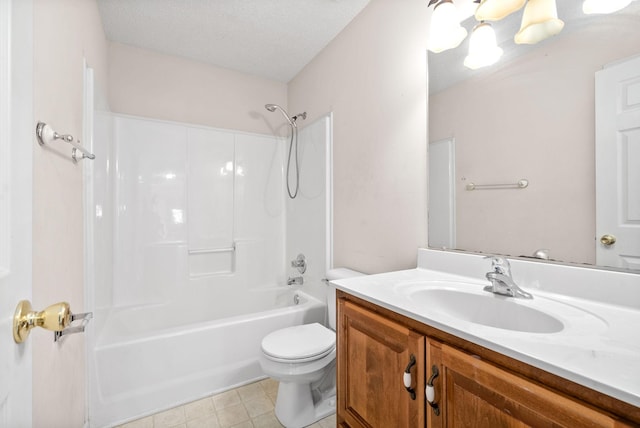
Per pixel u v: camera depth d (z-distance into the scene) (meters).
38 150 0.85
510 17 1.04
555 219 0.93
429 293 1.04
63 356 1.04
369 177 1.70
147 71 2.22
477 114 1.15
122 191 2.12
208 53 2.28
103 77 1.88
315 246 2.22
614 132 0.81
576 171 0.88
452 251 1.24
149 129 2.21
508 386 0.58
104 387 1.41
